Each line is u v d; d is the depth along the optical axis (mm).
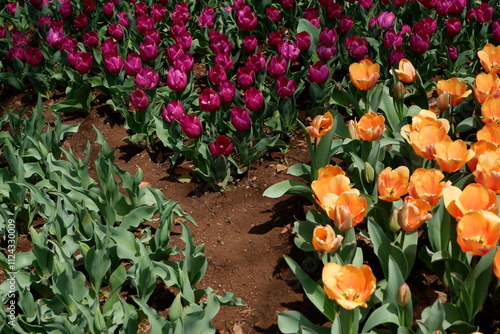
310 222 3559
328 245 2646
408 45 5594
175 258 3979
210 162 4500
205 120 5133
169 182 4730
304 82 5559
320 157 3875
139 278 3254
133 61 5113
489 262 2809
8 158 4102
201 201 4512
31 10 6691
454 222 3002
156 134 5141
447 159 3057
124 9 6949
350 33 5750
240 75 4855
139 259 3445
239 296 3676
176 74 4789
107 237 3342
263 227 4207
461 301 3008
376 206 3449
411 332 2727
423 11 6207
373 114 3508
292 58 5246
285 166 4770
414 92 4625
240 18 5660
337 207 2666
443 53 5852
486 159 2924
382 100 4559
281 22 6859
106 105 5699
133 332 2996
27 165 4363
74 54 5434
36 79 5715
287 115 4930
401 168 3070
